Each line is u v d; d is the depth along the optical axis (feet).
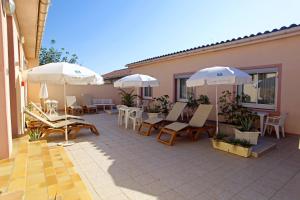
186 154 16.89
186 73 35.88
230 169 13.75
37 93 42.60
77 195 8.25
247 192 10.74
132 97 44.52
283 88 23.08
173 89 39.01
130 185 11.38
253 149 16.94
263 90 25.40
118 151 17.62
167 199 9.99
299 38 21.57
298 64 21.77
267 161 15.23
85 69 19.11
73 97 45.50
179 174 12.92
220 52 29.84
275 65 23.62
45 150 12.88
